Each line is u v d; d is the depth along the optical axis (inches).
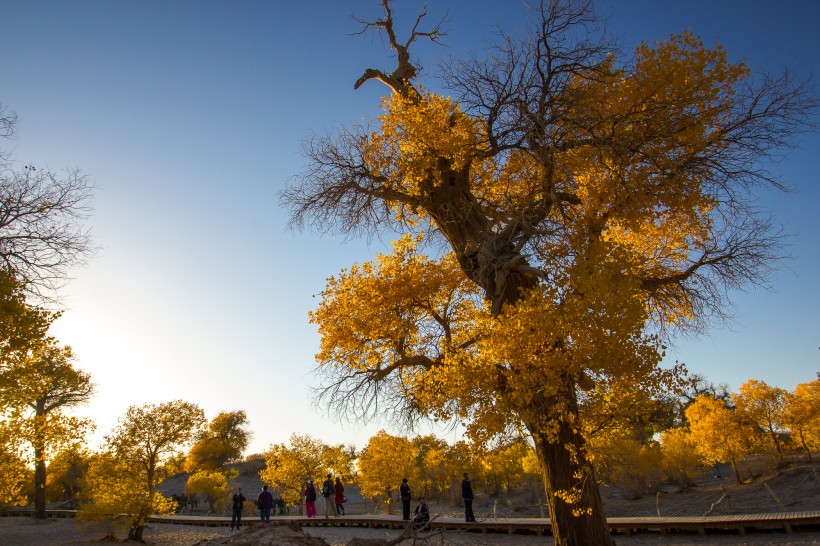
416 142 482.3
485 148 494.6
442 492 1705.2
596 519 390.6
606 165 418.0
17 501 580.1
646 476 1378.0
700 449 1268.5
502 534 664.4
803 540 487.5
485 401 363.6
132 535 833.5
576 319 331.6
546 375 343.3
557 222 436.5
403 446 1262.3
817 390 1243.8
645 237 504.4
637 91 437.1
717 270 479.8
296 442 1248.2
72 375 1104.8
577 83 475.5
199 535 873.5
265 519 868.6
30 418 590.6
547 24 431.8
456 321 578.2
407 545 599.8
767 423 1261.1
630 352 314.7
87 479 867.4
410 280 560.1
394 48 620.7
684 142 434.3
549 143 424.8
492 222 515.5
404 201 547.5
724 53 434.3
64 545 780.6
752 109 426.6
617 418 329.7
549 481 410.9
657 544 542.6
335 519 847.1
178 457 924.0
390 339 548.4
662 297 503.2
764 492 1071.6
